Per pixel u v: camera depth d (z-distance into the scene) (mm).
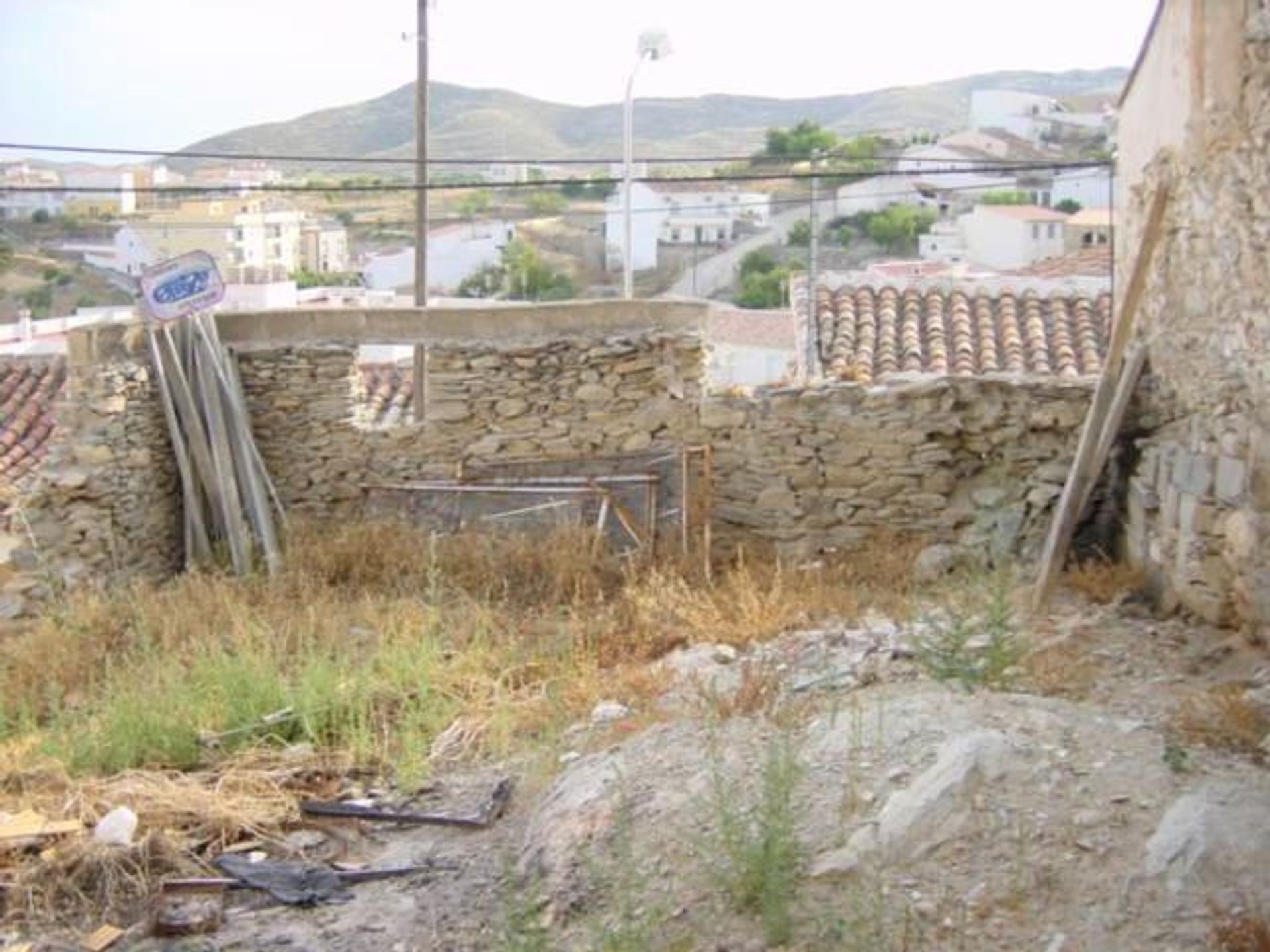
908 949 3990
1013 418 10023
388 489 11055
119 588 9734
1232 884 4062
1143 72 9203
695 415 10672
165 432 11023
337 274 31516
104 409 10234
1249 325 7016
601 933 4246
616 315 10789
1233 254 7266
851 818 4723
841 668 6746
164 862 5434
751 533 10625
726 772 5234
